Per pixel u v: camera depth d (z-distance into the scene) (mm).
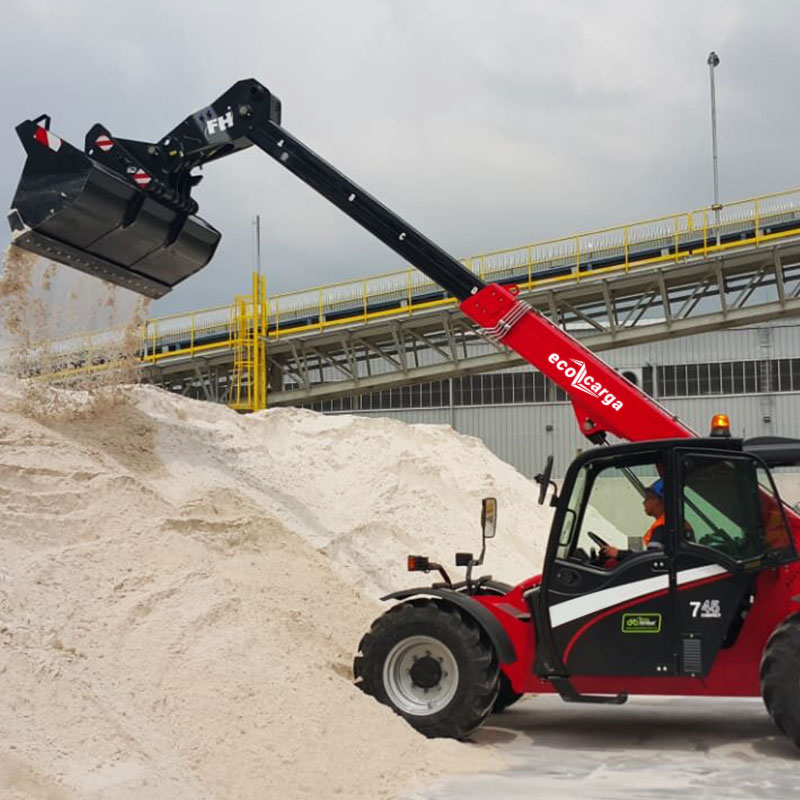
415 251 9609
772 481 7332
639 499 7645
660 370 38156
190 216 10773
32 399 10930
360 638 9344
